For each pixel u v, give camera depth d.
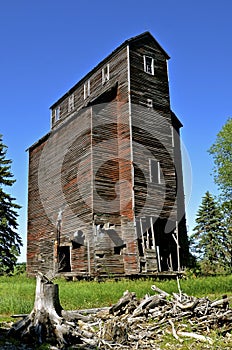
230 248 40.69
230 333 9.45
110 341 8.50
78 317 10.03
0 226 37.53
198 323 9.53
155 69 27.44
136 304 10.81
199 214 42.69
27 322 8.95
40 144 32.41
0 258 37.16
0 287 19.73
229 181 40.22
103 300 13.77
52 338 8.48
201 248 41.28
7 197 38.88
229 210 40.66
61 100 33.62
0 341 8.55
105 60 28.14
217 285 17.72
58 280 24.59
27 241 31.72
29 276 30.56
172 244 25.83
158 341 8.70
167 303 10.47
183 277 22.80
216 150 41.41
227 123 41.72
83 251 24.12
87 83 30.25
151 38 27.69
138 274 21.86
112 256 23.00
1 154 40.19
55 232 27.44
